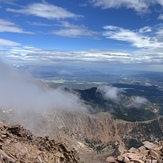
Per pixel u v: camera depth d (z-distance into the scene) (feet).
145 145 123.24
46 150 183.32
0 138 152.87
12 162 123.13
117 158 110.52
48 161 160.15
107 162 110.42
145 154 114.42
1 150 133.08
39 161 147.43
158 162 103.86
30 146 169.99
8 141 155.02
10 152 139.33
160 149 115.34
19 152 146.72
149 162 104.01
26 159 140.15
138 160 105.70
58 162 171.42
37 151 163.12
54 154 182.70
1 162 117.19
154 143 129.08
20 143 164.14
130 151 119.44
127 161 106.63
